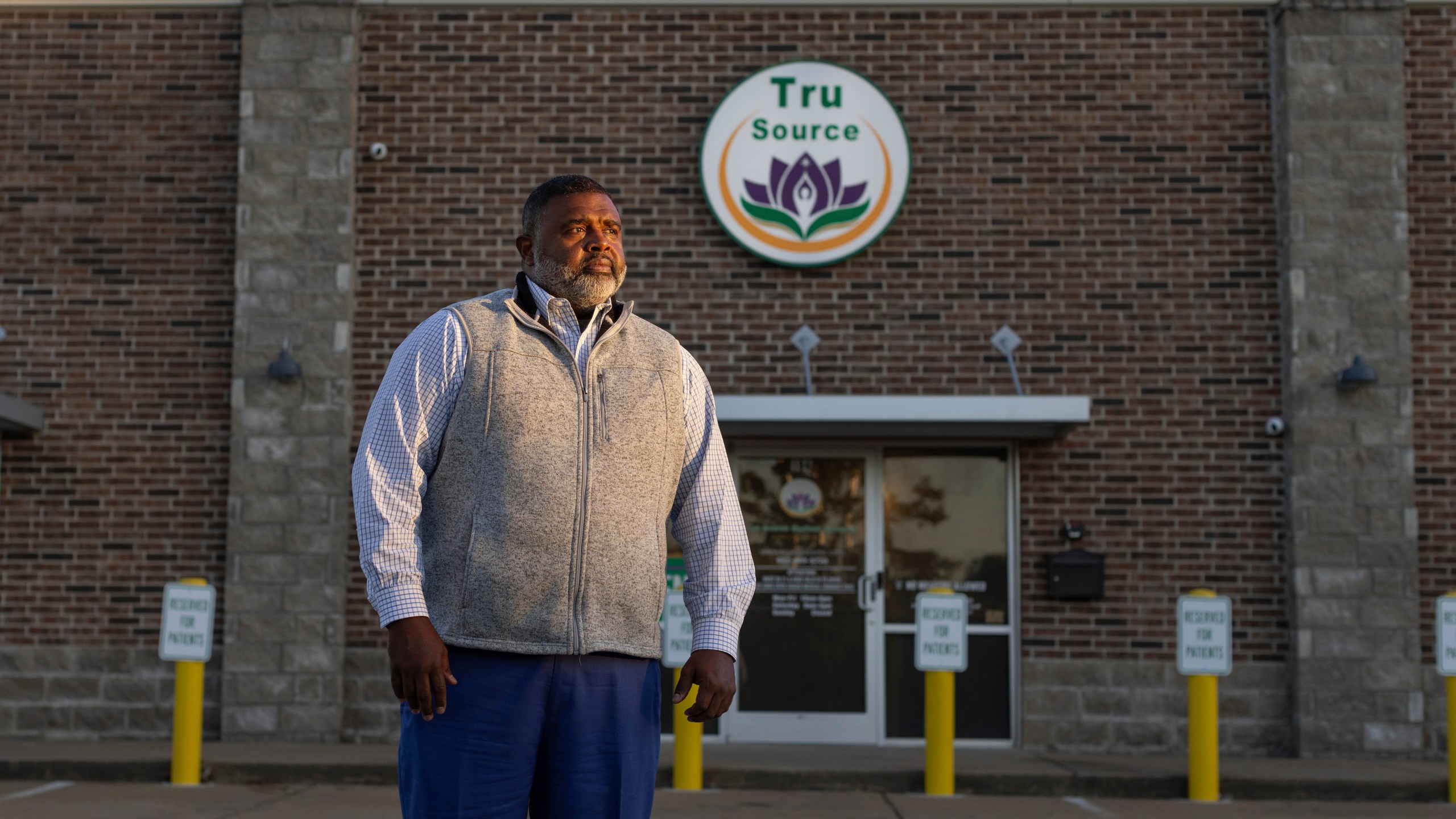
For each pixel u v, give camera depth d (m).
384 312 9.80
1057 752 9.38
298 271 9.70
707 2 9.91
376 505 2.48
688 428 2.85
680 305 9.77
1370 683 9.26
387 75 9.98
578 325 2.74
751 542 9.83
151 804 7.05
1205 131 9.80
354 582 9.61
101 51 10.05
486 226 9.88
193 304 9.88
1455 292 9.65
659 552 2.71
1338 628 9.30
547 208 2.77
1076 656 9.45
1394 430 9.41
